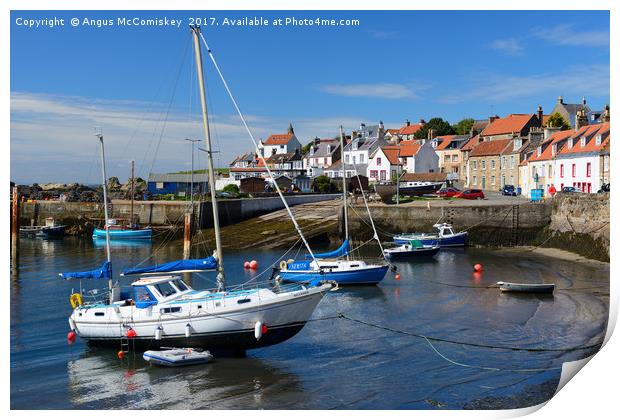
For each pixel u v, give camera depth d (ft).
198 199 194.08
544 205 140.67
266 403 47.52
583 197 125.59
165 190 241.35
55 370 55.57
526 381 51.52
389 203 166.09
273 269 101.81
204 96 61.62
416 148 260.62
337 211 161.58
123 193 224.94
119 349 60.85
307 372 54.60
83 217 192.95
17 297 86.99
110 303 62.03
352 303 84.02
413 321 72.95
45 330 69.00
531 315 74.90
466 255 129.80
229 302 57.57
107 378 53.47
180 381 52.47
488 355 59.00
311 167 283.79
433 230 148.56
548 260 120.06
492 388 50.08
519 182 210.59
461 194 178.50
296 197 198.18
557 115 248.11
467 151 247.50
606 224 116.88
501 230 142.82
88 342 62.08
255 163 324.39
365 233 152.87
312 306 59.72
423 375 53.52
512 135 230.89
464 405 46.73
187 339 58.13
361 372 54.49
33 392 50.29
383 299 86.48
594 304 80.02
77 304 62.90
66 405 47.50
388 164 256.73
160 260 128.06
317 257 101.96
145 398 48.88
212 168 61.62
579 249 125.59
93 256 134.41
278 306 57.57
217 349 58.65
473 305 81.35
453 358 58.29
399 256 125.49
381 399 48.16
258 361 57.72
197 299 58.49
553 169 167.43
